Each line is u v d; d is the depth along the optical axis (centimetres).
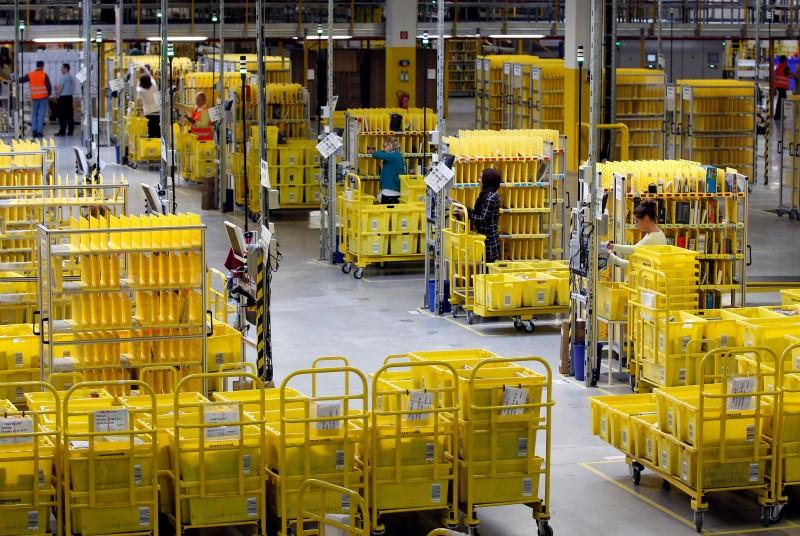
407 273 2977
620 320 2048
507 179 2681
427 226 2598
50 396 1500
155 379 1744
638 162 2481
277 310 2589
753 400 1512
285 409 1437
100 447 1341
